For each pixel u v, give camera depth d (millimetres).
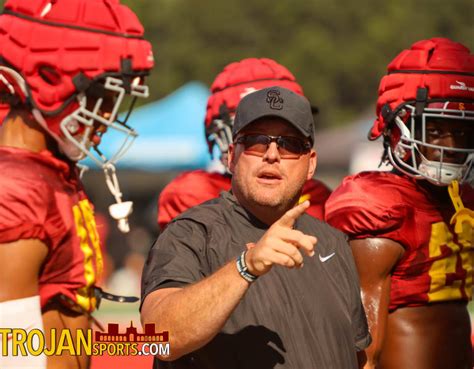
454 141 13156
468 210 13000
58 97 10211
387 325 13109
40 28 10188
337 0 93938
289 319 10055
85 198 10648
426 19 97750
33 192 9648
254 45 92312
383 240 12828
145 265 10281
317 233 10875
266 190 10281
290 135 10320
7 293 9484
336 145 58125
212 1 91750
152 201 71500
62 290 9977
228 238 10281
